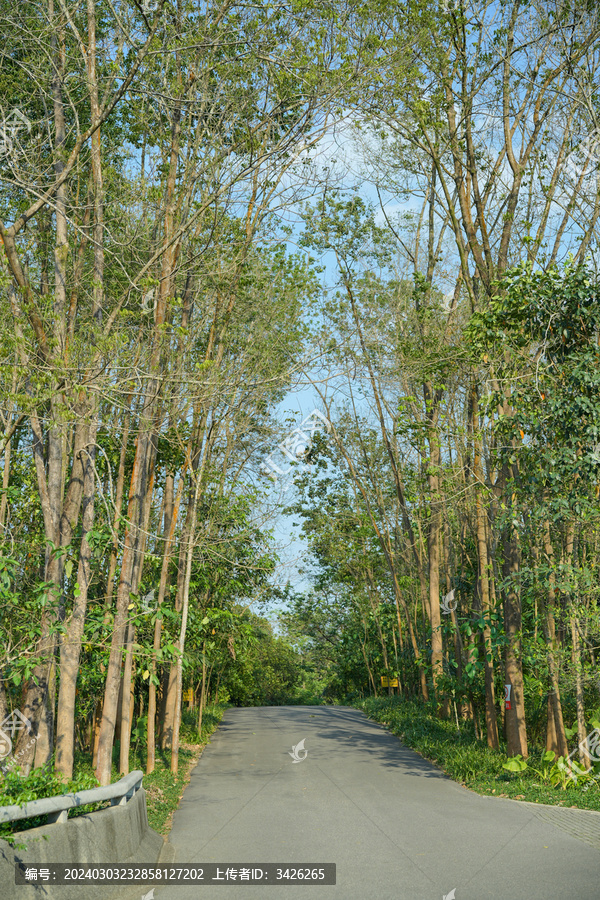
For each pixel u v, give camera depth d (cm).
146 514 1341
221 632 2147
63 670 1045
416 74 1181
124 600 1198
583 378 1159
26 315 1006
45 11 1094
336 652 3538
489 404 1295
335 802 1144
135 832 789
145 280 1060
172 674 1791
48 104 1238
